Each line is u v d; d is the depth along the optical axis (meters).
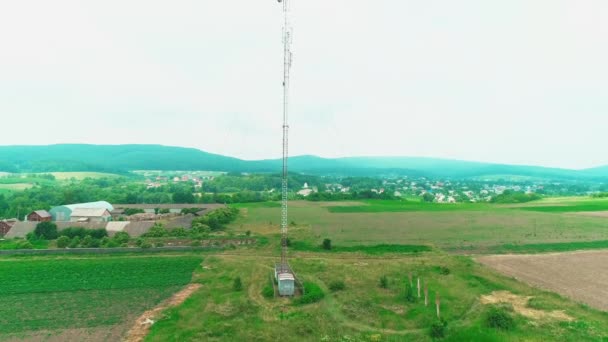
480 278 52.00
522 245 75.06
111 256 68.75
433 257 66.25
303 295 45.22
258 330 35.97
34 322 38.88
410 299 43.72
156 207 139.12
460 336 33.97
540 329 34.88
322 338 34.12
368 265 60.62
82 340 34.75
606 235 84.00
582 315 38.44
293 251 73.06
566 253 67.88
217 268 59.91
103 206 129.50
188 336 34.81
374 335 34.25
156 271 58.31
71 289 49.72
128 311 41.84
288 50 62.62
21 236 86.12
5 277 55.03
